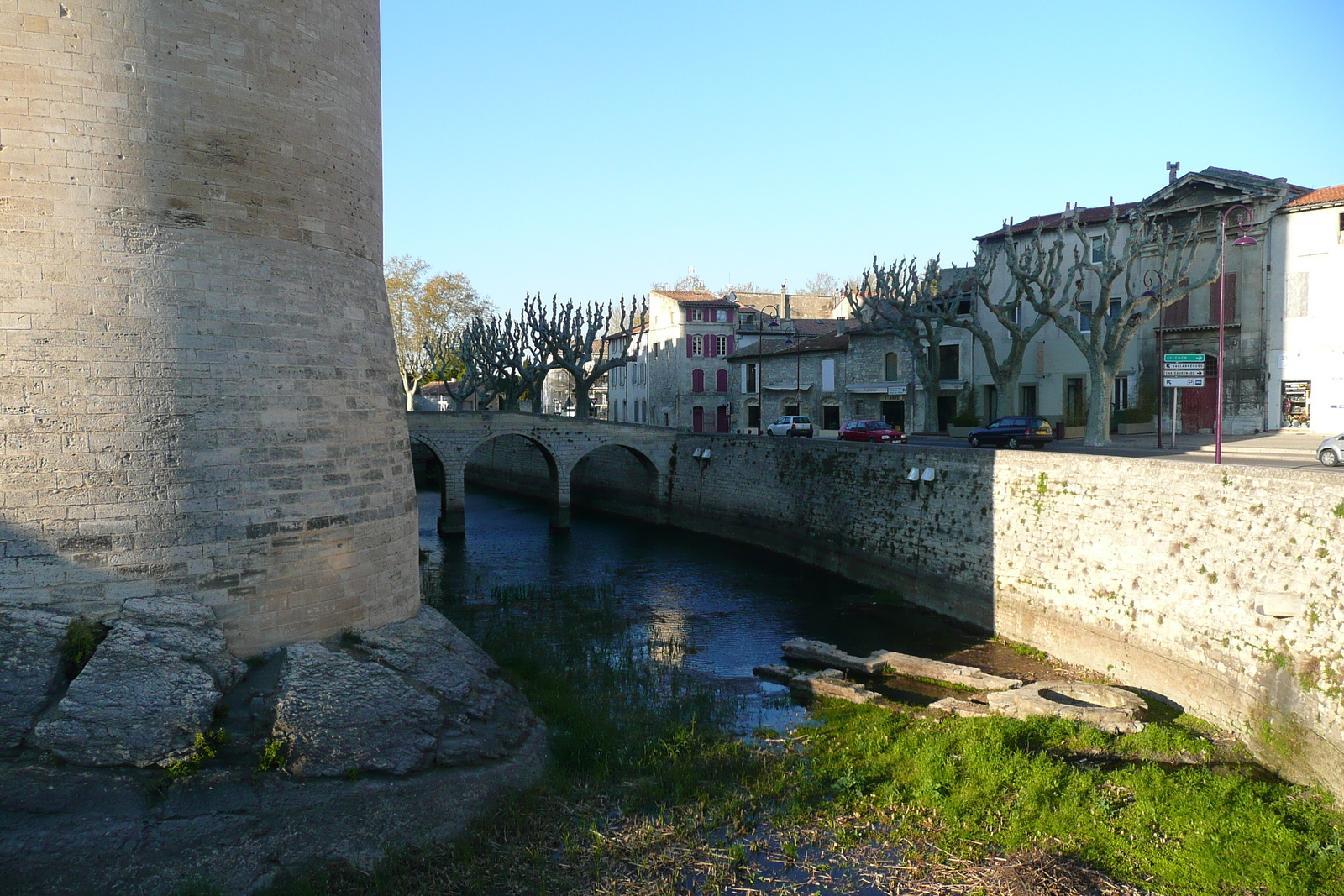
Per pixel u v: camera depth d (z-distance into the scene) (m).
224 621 13.51
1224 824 12.92
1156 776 14.43
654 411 76.88
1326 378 39.25
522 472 63.44
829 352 59.88
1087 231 47.72
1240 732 16.48
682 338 70.81
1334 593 14.91
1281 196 40.28
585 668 21.25
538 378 59.31
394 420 16.88
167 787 11.46
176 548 13.09
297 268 14.59
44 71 12.38
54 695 11.81
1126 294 37.62
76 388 12.49
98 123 12.68
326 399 14.94
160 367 13.02
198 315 13.37
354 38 16.00
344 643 15.08
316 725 12.82
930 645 24.38
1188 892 11.43
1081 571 22.22
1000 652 23.59
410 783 12.91
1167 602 19.31
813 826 13.46
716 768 15.27
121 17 12.80
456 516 45.09
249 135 13.95
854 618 27.59
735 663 22.80
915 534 29.67
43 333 12.35
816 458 36.97
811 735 17.14
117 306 12.76
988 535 25.97
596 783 14.45
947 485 28.14
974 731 16.42
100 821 10.82
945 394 53.72
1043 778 14.38
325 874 11.29
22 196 12.28
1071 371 48.38
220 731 12.18
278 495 14.14
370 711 13.45
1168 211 43.78
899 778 15.04
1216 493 18.66
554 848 12.55
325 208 15.17
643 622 27.20
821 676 20.86
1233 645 17.11
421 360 78.19
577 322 54.66
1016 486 25.05
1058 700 18.81
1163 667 19.16
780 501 39.69
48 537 12.34
